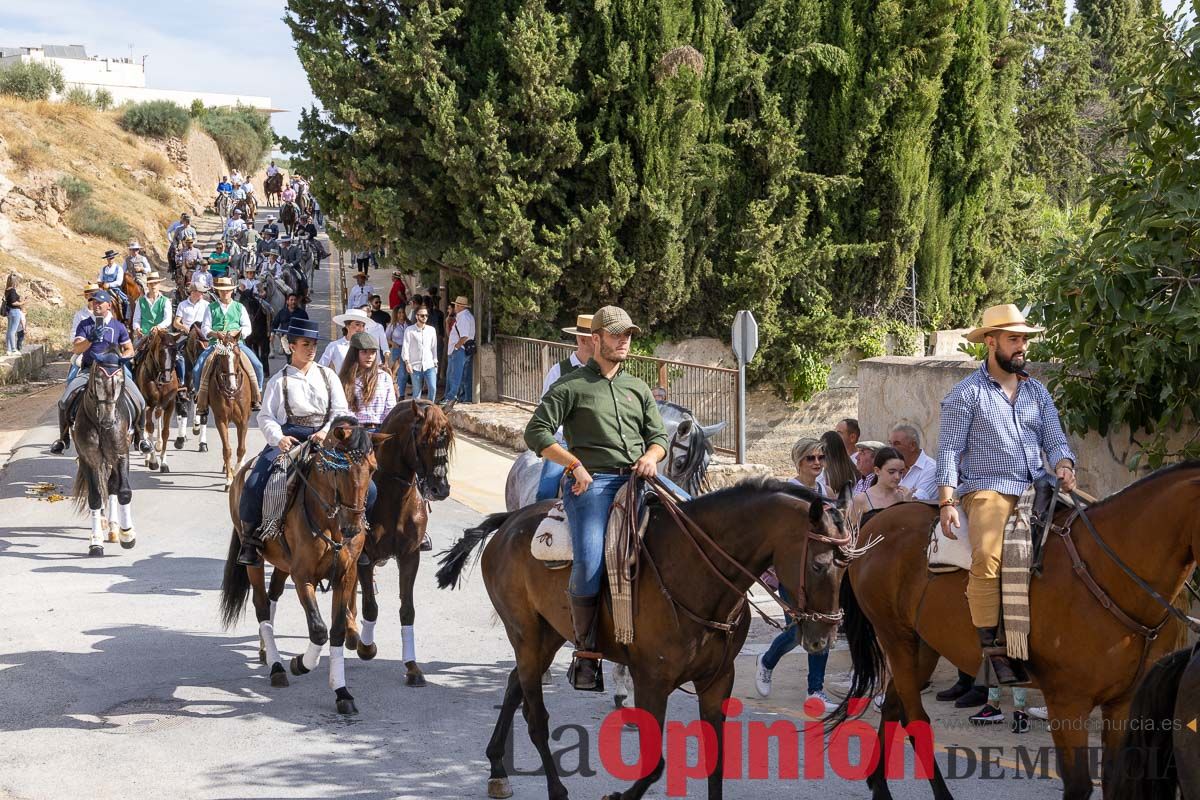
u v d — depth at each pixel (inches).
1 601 447.5
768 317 889.5
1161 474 232.8
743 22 886.4
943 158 931.3
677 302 873.5
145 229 1861.5
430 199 848.3
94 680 359.9
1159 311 312.7
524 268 842.2
